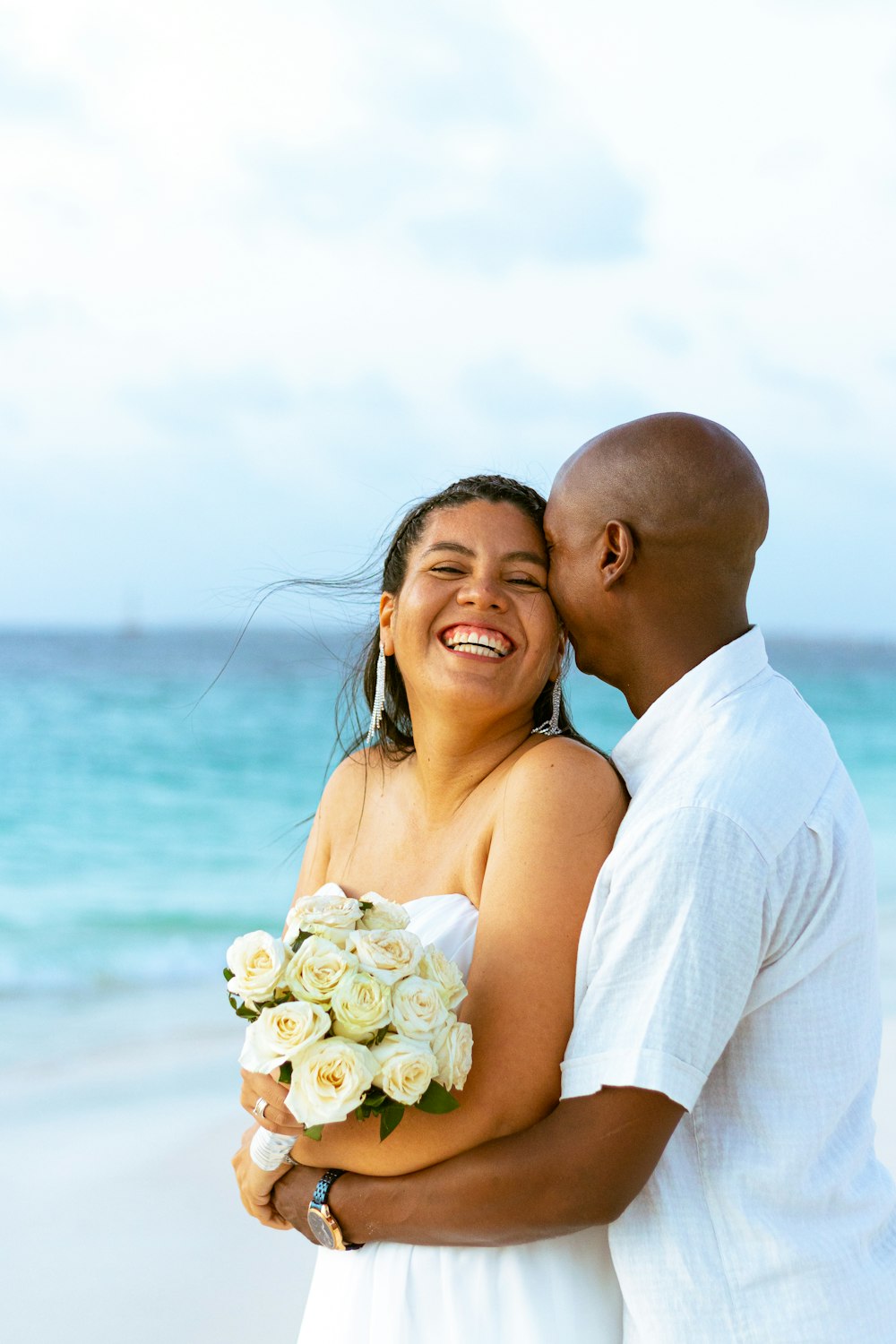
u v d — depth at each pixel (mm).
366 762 2660
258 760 23562
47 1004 9414
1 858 16547
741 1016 1900
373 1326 2105
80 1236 4816
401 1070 1848
